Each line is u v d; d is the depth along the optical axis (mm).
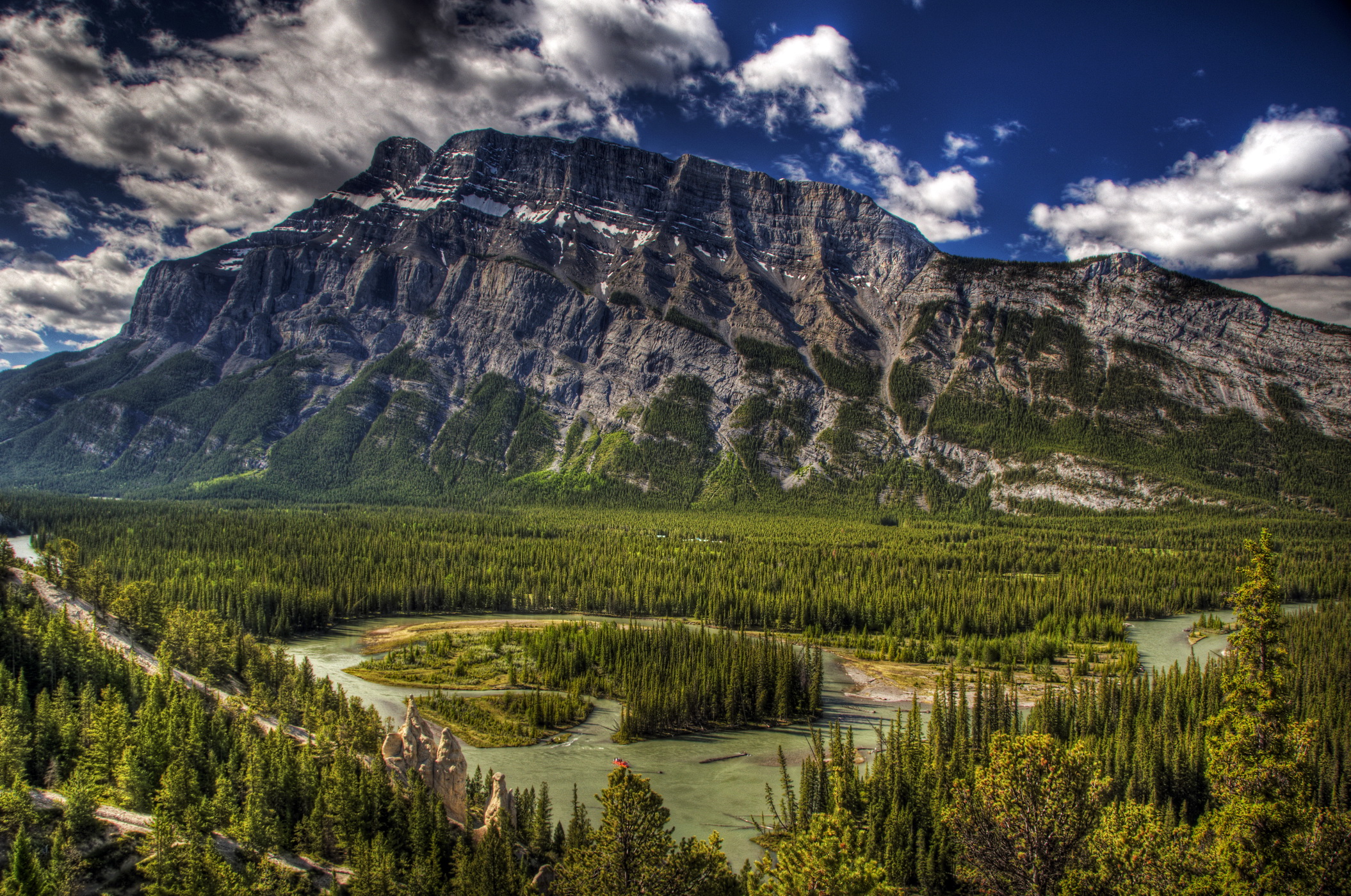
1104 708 107250
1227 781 50688
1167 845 49875
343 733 91250
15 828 63781
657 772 102188
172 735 83250
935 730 94688
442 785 84312
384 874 65562
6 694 90812
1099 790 49531
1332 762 87625
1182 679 112688
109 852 65062
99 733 79875
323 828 74250
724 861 52156
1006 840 49531
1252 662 51938
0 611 113188
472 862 65812
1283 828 45625
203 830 68500
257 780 75438
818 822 54719
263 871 65500
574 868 48469
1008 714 101750
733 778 100812
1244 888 43938
